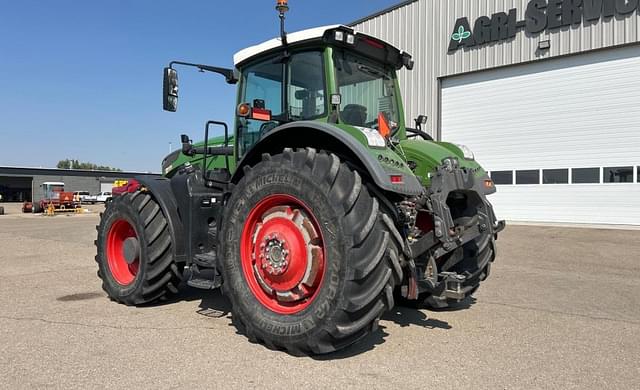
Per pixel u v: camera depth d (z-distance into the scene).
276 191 3.40
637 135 12.11
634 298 5.01
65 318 4.16
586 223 12.87
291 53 4.17
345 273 3.02
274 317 3.33
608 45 12.30
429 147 4.37
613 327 3.96
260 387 2.72
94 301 4.83
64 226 16.69
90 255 8.46
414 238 3.63
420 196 3.53
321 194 3.16
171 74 4.64
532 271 6.64
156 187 4.57
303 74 4.10
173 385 2.75
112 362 3.10
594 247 8.98
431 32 15.38
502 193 14.30
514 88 14.00
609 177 12.52
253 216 3.58
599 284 5.74
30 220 21.19
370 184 3.34
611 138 12.48
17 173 52.34
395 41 16.17
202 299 4.90
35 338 3.59
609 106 12.49
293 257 3.31
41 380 2.82
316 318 3.09
